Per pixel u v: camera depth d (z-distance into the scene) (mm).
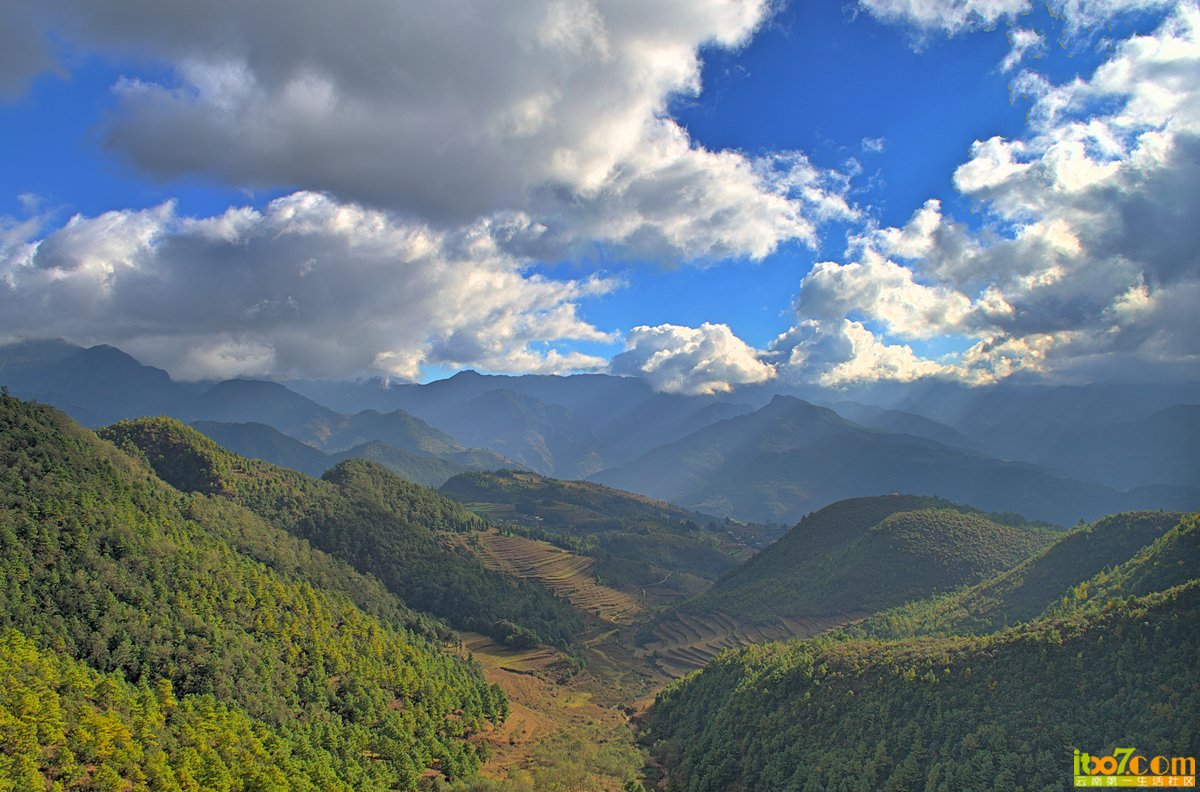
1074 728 105562
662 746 179375
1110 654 113188
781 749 139250
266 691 136000
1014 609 187375
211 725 115188
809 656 163750
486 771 158000
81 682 106000
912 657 139875
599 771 158875
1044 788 99188
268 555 198500
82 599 123062
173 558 149125
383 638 182875
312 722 137375
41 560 125438
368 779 129000
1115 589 154125
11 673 98562
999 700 117188
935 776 110062
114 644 121688
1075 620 127250
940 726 118438
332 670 157375
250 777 108688
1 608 112375
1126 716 103312
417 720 158250
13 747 88250
